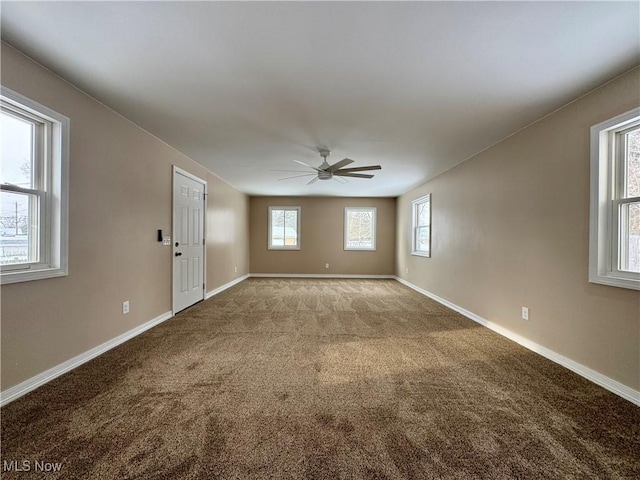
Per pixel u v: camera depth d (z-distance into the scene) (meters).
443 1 1.55
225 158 4.60
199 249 5.09
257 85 2.45
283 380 2.36
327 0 1.55
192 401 2.04
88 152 2.63
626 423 1.85
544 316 2.93
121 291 3.11
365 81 2.37
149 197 3.59
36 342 2.18
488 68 2.18
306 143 3.86
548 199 2.90
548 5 1.58
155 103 2.77
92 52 2.02
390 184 6.55
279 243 8.52
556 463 1.52
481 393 2.20
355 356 2.86
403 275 7.60
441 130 3.37
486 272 3.91
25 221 2.18
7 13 1.65
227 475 1.42
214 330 3.59
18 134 2.14
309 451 1.58
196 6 1.60
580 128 2.57
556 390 2.25
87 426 1.76
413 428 1.79
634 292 2.13
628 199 2.26
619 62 2.09
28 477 1.39
